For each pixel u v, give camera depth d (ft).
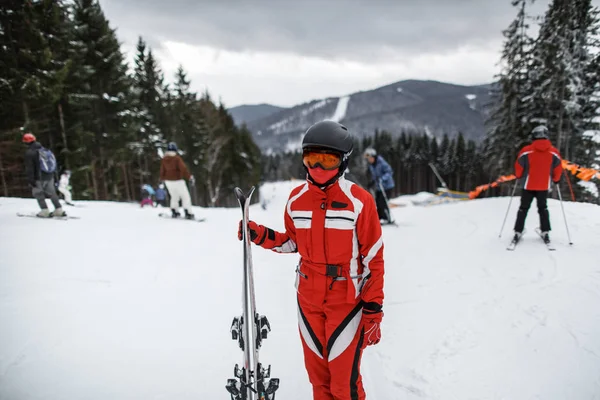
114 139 73.77
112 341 9.20
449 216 26.86
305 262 6.30
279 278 14.98
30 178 23.66
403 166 225.35
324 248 5.89
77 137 61.67
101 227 22.40
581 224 19.60
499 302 12.01
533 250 16.76
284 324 10.94
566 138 53.42
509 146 63.41
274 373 8.54
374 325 5.83
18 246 16.40
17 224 21.48
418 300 12.82
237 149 155.74
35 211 27.32
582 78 54.24
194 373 8.25
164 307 11.38
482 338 10.00
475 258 16.83
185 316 10.91
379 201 26.73
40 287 11.87
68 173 34.91
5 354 8.18
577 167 24.93
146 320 10.44
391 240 22.02
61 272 13.38
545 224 17.29
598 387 7.69
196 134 117.29
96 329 9.67
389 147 230.48
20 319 9.75
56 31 57.36
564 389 7.75
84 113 63.10
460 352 9.46
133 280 13.34
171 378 8.02
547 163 16.66
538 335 9.80
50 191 24.43
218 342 9.59
